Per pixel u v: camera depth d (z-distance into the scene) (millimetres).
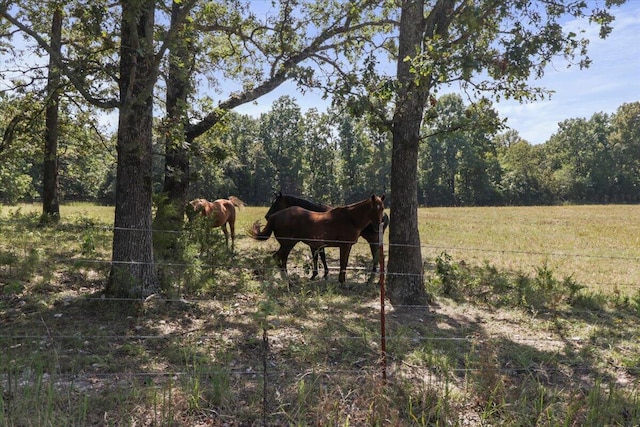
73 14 6805
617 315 8031
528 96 7324
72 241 13008
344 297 8523
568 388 4922
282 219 9750
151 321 6488
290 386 4562
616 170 85750
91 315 6629
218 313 7078
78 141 18078
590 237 20594
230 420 3980
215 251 9906
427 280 9859
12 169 31047
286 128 80188
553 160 97688
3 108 14453
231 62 12812
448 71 6027
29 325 6082
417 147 8430
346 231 9344
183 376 4625
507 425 3996
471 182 76562
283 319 6926
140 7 6227
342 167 72125
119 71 7660
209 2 10125
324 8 12000
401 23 8484
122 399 4125
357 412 4133
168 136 8586
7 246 11172
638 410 4262
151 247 7500
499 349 6027
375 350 5730
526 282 9258
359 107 7523
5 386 4219
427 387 4520
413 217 8359
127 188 7312
